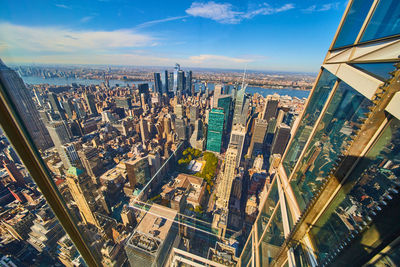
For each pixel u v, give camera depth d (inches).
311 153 422.0
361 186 245.6
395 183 199.9
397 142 201.3
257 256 707.4
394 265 172.6
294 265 355.6
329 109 371.9
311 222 338.0
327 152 354.0
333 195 289.4
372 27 260.5
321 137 386.9
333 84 369.4
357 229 215.6
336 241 273.6
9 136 177.5
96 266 293.9
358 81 270.1
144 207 2522.1
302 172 452.8
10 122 176.4
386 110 208.4
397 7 208.7
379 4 246.8
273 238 569.3
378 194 219.8
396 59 203.0
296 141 537.6
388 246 181.0
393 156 205.2
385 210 181.5
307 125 474.9
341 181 275.4
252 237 860.0
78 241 265.0
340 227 271.4
